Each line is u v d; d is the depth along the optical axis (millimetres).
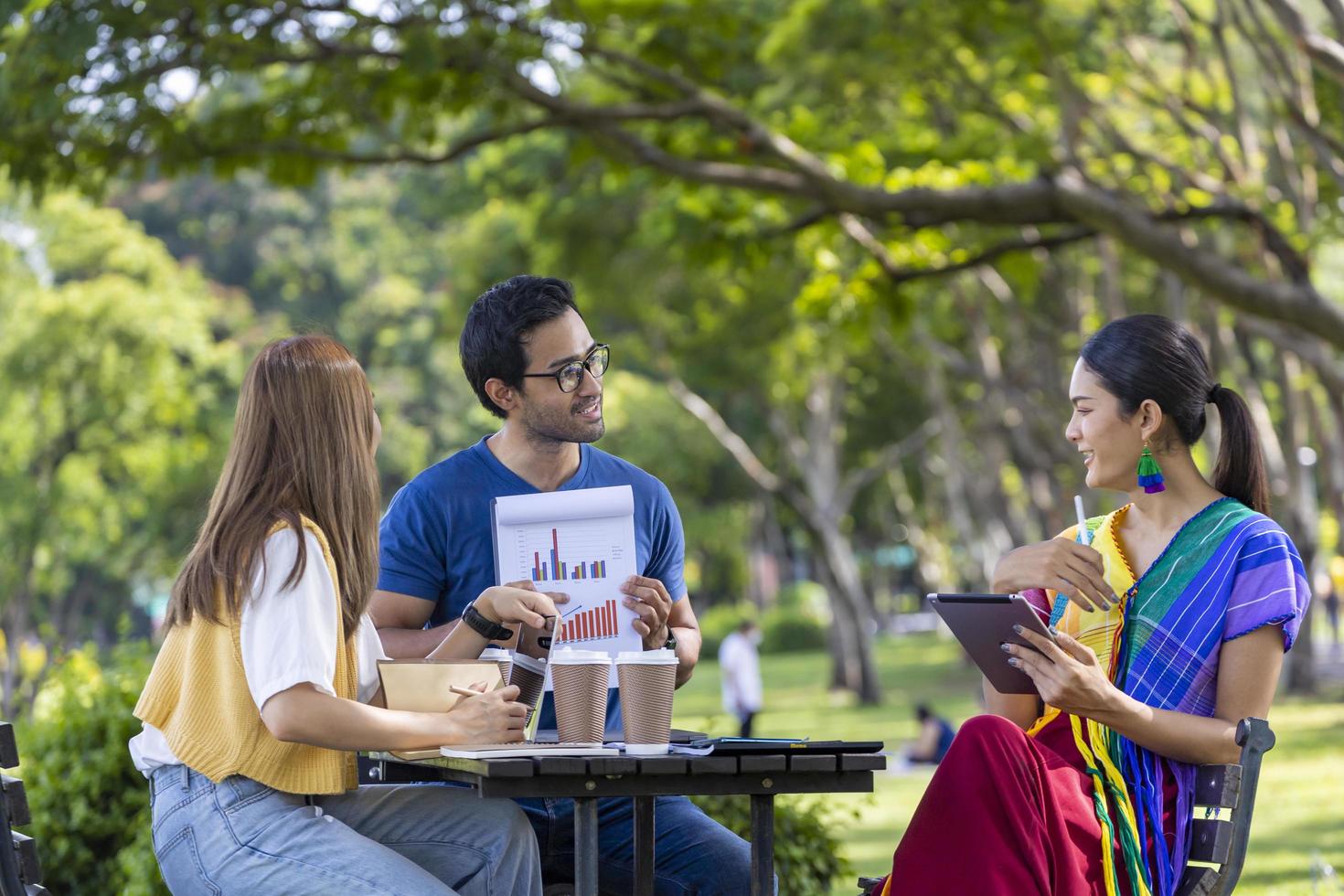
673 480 45500
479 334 5582
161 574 46094
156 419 41469
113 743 8641
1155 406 4914
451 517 5664
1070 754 4859
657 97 15094
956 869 4270
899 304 16062
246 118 13500
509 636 4926
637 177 22172
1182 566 4883
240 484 4484
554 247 28484
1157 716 4617
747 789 4367
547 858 5648
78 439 40625
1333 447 24406
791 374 33281
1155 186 16844
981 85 17859
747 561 69312
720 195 16109
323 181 70750
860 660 38781
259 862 4262
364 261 67812
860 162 15117
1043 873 4262
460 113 13914
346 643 4570
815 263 16359
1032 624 4496
